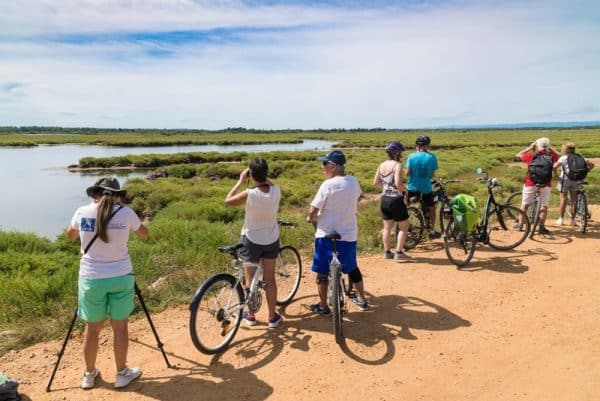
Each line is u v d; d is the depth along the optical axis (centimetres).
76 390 366
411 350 425
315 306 504
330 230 462
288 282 602
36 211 1948
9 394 340
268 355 418
